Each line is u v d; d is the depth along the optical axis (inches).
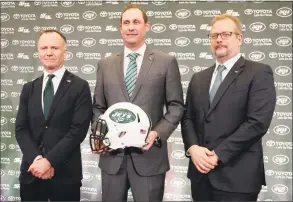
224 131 70.6
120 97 76.4
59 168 81.7
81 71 130.4
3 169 133.3
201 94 76.4
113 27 129.0
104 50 129.3
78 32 130.9
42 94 85.3
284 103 118.4
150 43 126.3
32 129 83.2
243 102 70.2
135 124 70.4
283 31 119.0
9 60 134.9
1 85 134.7
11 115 133.6
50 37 84.4
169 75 77.1
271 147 119.3
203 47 123.7
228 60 75.1
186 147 76.4
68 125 82.7
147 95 75.5
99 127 71.8
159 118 77.3
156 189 74.7
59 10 132.2
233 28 73.3
